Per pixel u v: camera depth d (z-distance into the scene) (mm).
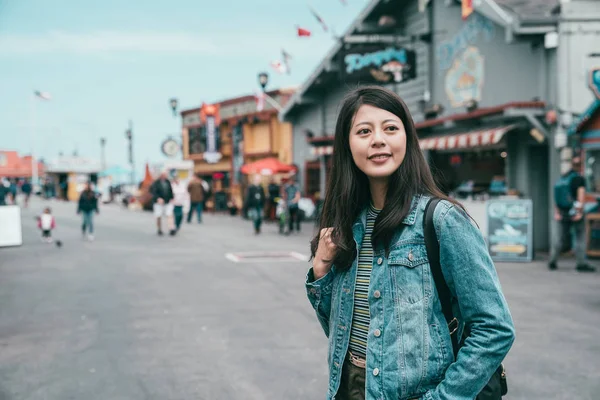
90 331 5844
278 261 10719
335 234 1832
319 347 5266
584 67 10398
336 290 1849
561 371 4531
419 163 1772
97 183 47094
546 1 11773
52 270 9820
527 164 11461
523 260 10398
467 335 1716
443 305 1673
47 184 47781
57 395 4141
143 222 21688
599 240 10641
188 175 31016
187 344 5375
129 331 5836
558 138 10539
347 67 13578
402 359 1626
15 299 7406
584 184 9180
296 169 22031
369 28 15727
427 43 14312
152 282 8602
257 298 7391
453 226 1631
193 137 31812
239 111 27297
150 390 4238
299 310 6715
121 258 11289
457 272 1615
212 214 27328
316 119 20844
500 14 10875
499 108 10898
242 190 26391
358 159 1767
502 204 10539
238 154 27219
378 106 1758
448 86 13641
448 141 12211
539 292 7469
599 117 10219
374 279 1708
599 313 6332
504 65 11766
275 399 4070
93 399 4066
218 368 4711
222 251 12305
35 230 17969
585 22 10375
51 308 6871
